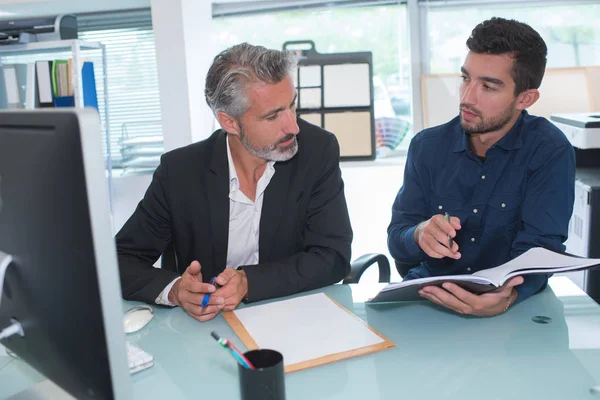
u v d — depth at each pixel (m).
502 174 1.55
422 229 1.41
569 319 1.15
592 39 2.94
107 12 3.08
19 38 2.67
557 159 1.48
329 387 0.91
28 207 0.67
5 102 2.86
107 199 0.61
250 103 1.31
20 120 0.66
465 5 2.93
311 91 2.91
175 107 2.67
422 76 2.94
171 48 2.61
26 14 3.04
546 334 1.08
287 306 1.24
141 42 3.15
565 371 0.94
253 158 1.46
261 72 1.29
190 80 2.68
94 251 0.61
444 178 1.63
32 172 0.65
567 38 2.95
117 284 0.63
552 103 2.83
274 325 1.14
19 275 0.73
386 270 1.72
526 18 2.94
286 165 1.50
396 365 0.98
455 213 1.62
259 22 3.12
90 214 0.60
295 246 1.53
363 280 3.18
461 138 1.60
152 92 3.20
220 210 1.48
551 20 2.94
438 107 2.93
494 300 1.15
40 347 0.76
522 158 1.53
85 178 0.59
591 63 2.96
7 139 0.69
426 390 0.89
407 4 2.98
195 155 1.52
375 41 3.08
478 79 1.42
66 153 0.60
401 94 3.12
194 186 1.49
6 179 0.70
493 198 1.57
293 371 0.96
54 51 2.85
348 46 3.09
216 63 1.36
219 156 1.49
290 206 1.49
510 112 1.44
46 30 2.71
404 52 3.08
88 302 0.64
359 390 0.90
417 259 1.57
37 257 0.69
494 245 1.60
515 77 1.40
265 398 0.77
